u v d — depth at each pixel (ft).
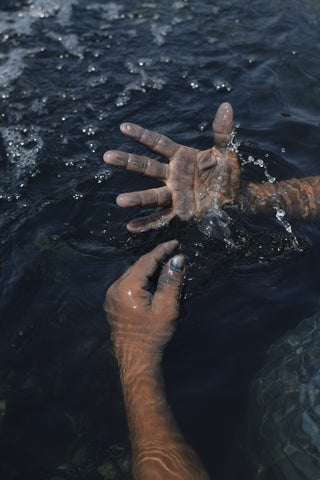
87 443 1.74
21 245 2.39
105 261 2.31
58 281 2.23
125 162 2.17
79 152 2.95
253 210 2.47
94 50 3.80
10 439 1.75
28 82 3.49
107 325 2.05
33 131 3.10
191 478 1.59
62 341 2.01
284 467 1.66
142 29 4.03
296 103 3.31
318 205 2.55
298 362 1.88
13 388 1.87
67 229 2.47
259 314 2.10
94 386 1.88
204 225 2.38
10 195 2.67
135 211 2.55
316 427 1.69
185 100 3.33
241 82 3.48
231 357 1.96
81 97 3.36
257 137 3.02
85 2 4.41
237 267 2.26
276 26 4.03
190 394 1.85
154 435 1.68
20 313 2.11
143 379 1.82
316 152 2.92
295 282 2.21
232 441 1.75
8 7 4.33
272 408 1.81
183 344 1.99
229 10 4.26
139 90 3.41
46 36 3.95
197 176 2.30
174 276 2.03
